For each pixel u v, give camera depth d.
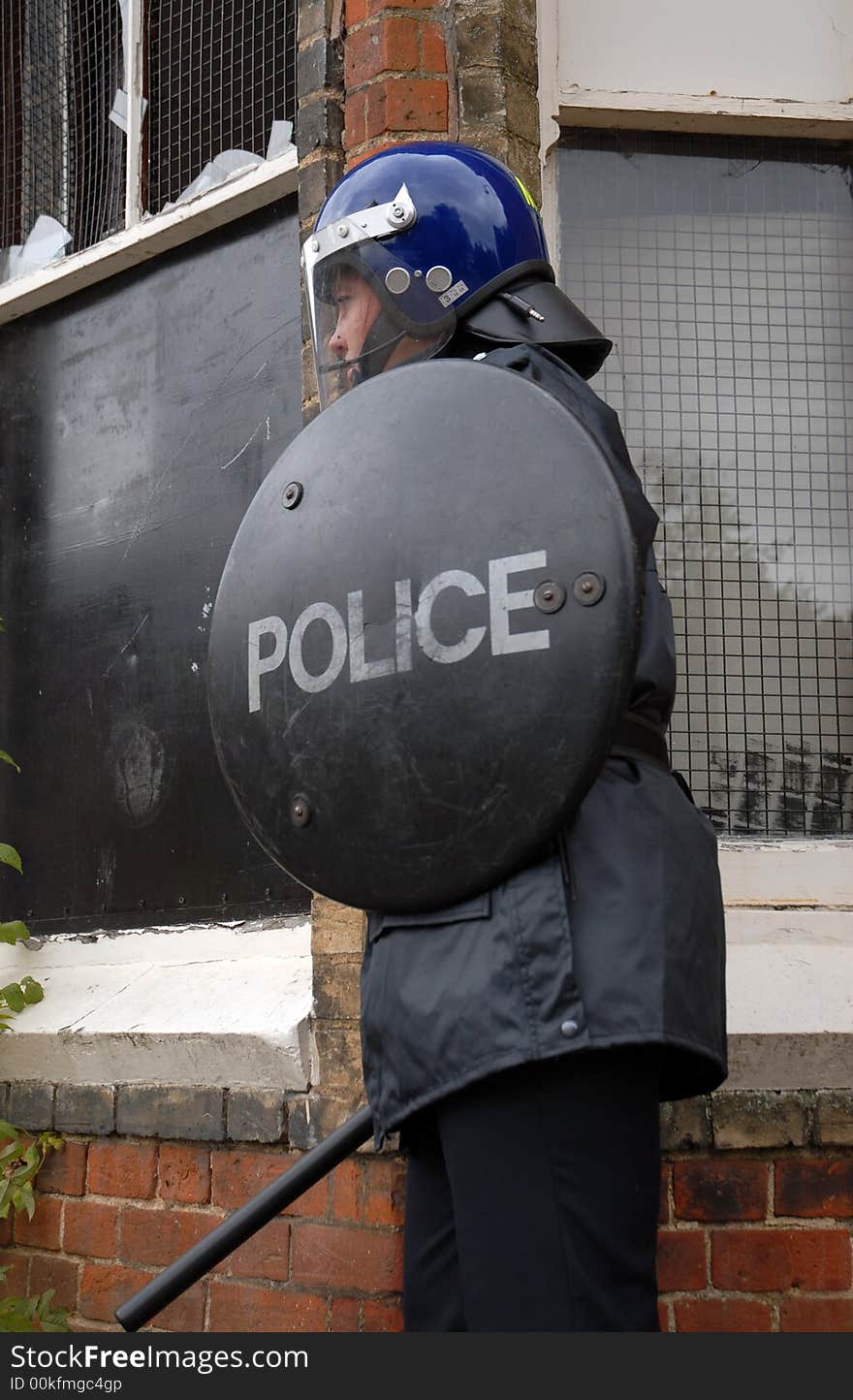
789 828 2.50
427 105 2.36
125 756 3.00
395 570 1.33
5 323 3.47
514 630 1.25
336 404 1.45
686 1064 1.35
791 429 2.62
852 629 2.57
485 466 1.31
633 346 2.60
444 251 1.52
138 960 2.82
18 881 3.18
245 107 2.93
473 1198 1.22
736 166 2.68
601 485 1.25
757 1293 2.07
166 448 3.03
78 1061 2.59
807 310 2.66
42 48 3.40
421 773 1.28
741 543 2.57
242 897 2.71
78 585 3.18
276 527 1.44
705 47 2.63
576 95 2.57
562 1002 1.20
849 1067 2.11
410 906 1.29
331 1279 2.14
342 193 1.58
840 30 2.68
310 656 1.37
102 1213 2.51
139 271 3.16
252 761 1.41
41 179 3.40
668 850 1.28
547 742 1.22
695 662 2.53
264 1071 2.28
